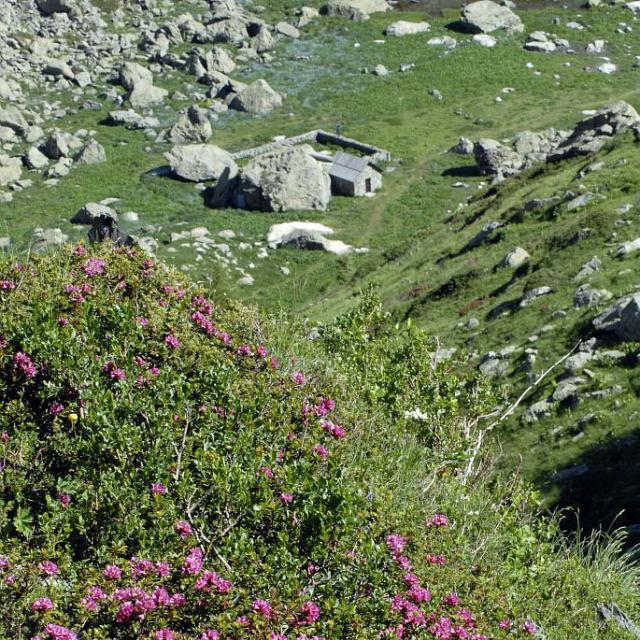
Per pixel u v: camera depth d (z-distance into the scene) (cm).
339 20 16488
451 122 12938
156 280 1520
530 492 1423
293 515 982
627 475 3134
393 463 1271
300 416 1244
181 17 16362
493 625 1027
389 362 1702
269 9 17188
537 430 3741
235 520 973
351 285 8281
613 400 3694
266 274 9144
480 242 6894
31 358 1156
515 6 16650
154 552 895
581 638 1161
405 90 13925
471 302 5794
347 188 11106
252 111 13588
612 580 1337
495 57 14662
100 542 927
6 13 15838
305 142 12631
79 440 1048
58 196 10894
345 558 945
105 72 14712
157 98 13825
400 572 964
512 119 12812
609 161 7162
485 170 11269
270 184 10744
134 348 1282
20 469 1018
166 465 1025
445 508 1205
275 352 1494
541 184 7556
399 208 10738
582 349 4200
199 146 11569
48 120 13200
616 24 15512
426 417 1503
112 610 810
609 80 13738
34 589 829
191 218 10481
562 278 5231
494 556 1195
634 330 4053
